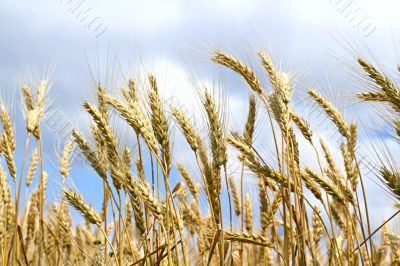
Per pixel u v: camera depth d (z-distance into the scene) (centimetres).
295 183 127
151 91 126
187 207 143
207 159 125
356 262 140
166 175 121
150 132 125
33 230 154
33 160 151
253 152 132
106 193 138
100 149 128
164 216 125
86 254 133
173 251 126
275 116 129
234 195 153
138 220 125
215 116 125
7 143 136
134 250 130
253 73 136
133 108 126
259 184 146
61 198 130
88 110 126
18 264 138
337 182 135
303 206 131
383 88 135
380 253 151
